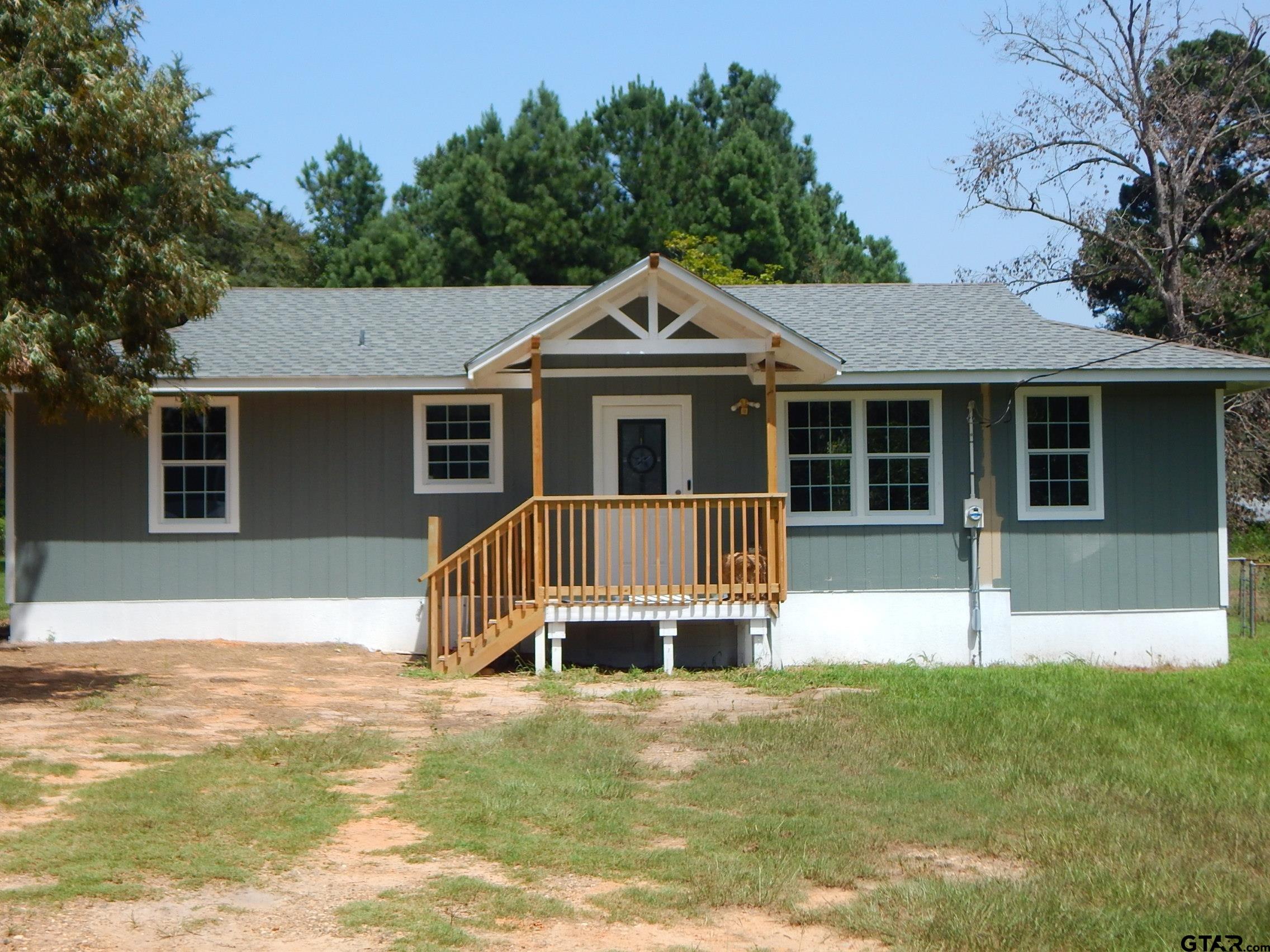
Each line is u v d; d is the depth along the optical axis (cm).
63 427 1647
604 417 1664
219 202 1311
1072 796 913
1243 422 2973
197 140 3512
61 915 628
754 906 680
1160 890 709
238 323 1842
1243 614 2195
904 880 725
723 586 1499
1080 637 1656
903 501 1659
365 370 1631
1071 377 1608
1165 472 1672
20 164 1121
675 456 1661
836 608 1642
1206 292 3039
